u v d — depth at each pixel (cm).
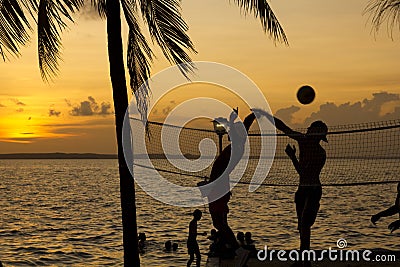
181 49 986
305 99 876
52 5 957
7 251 2709
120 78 966
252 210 4488
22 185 9531
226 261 967
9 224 3925
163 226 3566
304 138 870
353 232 2870
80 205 5481
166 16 980
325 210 4294
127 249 971
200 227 3325
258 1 947
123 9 1034
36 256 2555
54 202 5869
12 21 962
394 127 888
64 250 2706
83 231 3469
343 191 7062
